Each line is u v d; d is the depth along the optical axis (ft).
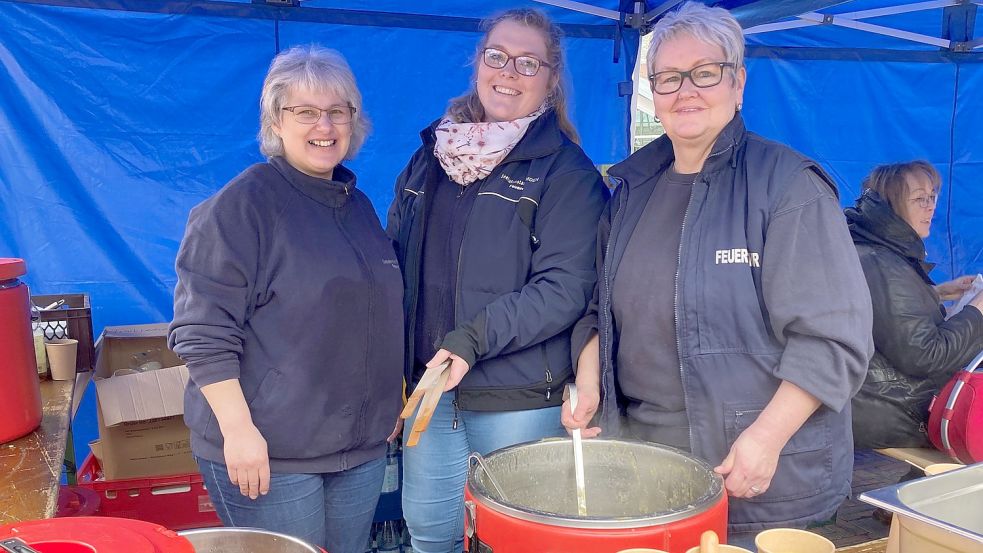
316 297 4.83
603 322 5.14
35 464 4.48
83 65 9.30
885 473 10.97
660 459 3.84
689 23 4.60
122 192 9.63
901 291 7.74
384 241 5.60
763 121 12.55
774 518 4.46
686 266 4.57
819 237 4.21
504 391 5.71
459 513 6.40
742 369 4.47
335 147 5.13
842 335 4.09
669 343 4.73
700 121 4.63
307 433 4.86
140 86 9.51
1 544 2.33
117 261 9.73
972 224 13.57
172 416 8.30
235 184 4.85
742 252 4.43
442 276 5.98
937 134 13.17
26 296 5.01
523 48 5.80
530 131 5.85
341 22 10.05
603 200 5.80
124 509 8.18
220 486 4.92
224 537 2.98
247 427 4.66
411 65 10.46
